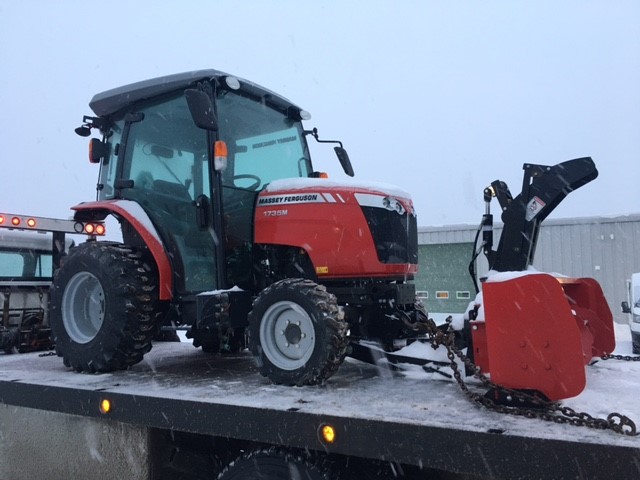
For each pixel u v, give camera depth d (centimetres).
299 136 437
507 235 321
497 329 228
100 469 295
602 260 1300
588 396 243
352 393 264
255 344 308
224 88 367
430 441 202
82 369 353
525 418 211
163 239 372
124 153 396
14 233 550
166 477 288
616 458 172
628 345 912
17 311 511
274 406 240
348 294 338
